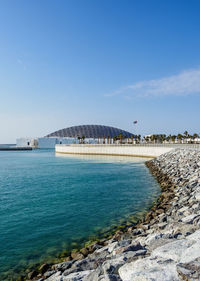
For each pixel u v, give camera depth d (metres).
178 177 29.42
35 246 12.39
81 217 17.28
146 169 50.09
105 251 9.46
